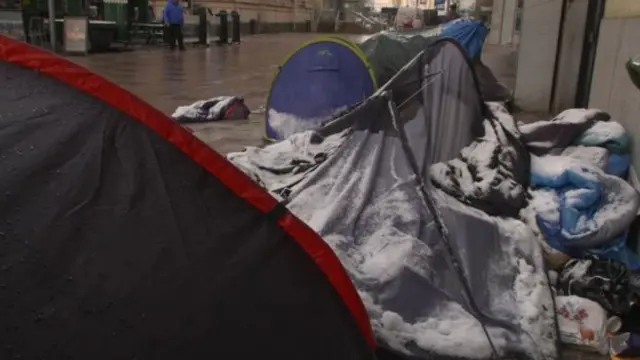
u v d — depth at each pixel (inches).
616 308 134.6
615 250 152.9
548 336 126.6
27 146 77.4
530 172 176.2
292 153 201.6
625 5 214.8
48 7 690.2
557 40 387.9
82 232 74.1
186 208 79.9
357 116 189.2
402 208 150.9
